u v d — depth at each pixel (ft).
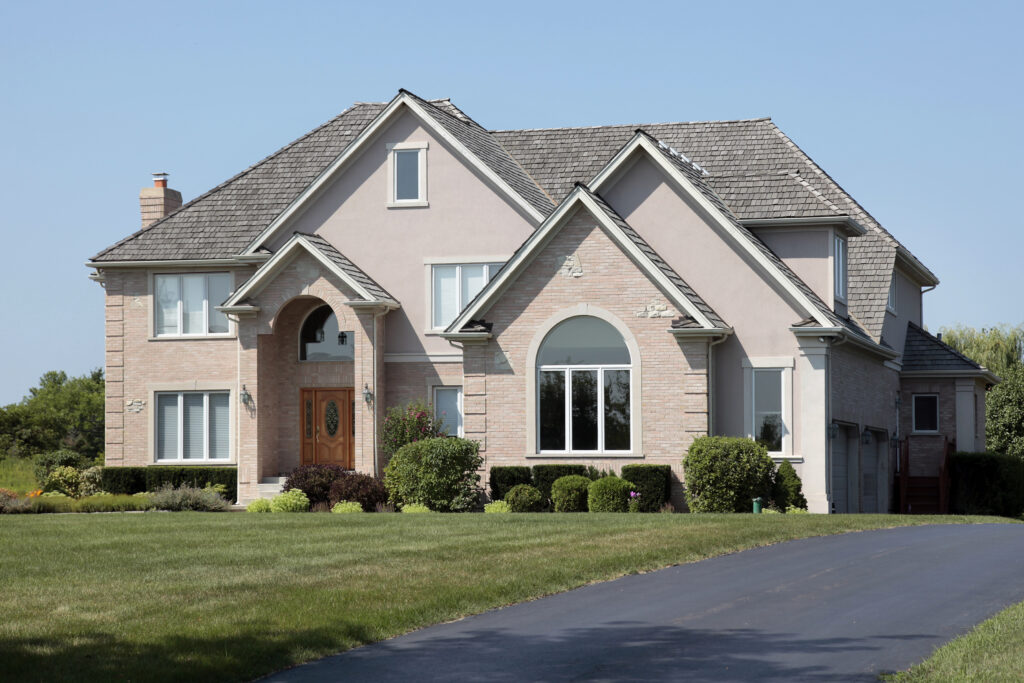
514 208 115.14
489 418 102.27
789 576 55.06
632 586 53.11
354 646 41.75
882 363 118.93
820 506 96.43
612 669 37.63
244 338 115.14
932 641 40.75
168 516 84.02
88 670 36.70
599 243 100.48
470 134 122.11
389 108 116.67
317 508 105.29
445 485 99.71
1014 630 41.22
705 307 99.96
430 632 43.98
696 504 93.66
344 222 118.42
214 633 41.65
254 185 128.98
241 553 60.03
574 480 96.12
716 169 121.90
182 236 124.16
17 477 152.46
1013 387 181.47
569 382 100.99
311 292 113.50
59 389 279.90
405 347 116.16
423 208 116.98
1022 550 63.57
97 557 58.95
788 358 98.63
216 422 122.01
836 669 37.06
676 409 98.22
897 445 124.77
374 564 56.24
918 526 79.00
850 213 118.32
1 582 51.42
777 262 100.12
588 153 126.62
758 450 93.35
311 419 119.96
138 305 123.95
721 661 38.42
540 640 42.14
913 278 136.87
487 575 53.42
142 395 123.24
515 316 102.12
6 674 35.91
